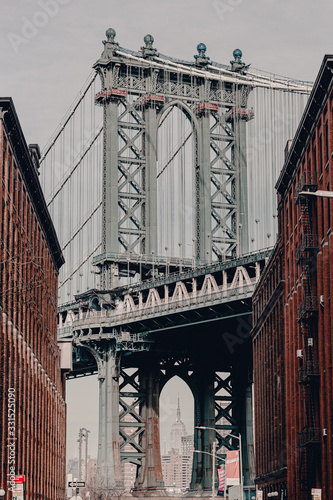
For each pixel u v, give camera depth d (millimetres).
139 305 171125
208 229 181750
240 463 90750
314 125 74188
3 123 65750
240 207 186500
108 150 178125
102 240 177125
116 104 179500
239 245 184500
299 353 78312
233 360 189500
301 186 74562
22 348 74938
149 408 185750
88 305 181750
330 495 65875
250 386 190250
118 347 176500
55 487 108125
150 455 183875
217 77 178125
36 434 85750
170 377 189000
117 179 177375
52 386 105062
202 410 187875
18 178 75438
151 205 179000
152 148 180875
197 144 186000
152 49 182750
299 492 82250
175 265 175125
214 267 154375
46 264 101750
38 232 92625
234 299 148000
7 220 68500
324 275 68438
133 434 185000
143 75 183375
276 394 105750
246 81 169375
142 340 175125
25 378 76750
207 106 185750
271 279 109812
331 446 66062
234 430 190625
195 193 184625
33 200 87062
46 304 99250
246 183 188000
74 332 182375
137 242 178125
